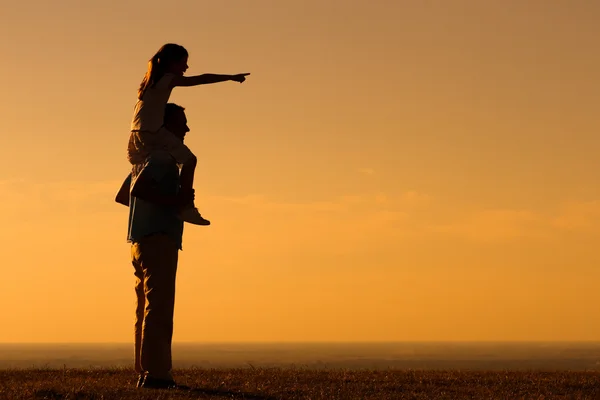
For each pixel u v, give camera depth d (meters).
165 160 10.83
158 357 10.83
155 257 10.82
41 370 15.05
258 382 12.19
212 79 10.95
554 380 13.30
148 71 10.98
